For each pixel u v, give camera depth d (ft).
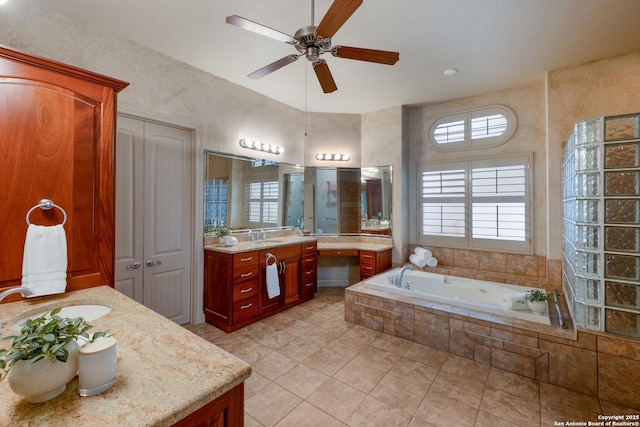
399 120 15.05
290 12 7.66
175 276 10.47
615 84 9.92
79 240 5.54
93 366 2.63
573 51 9.55
